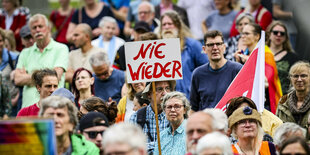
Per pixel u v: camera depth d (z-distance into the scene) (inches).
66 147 709.9
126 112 1010.7
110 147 555.8
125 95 1039.0
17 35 1521.9
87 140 744.3
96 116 766.5
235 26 1267.2
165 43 892.6
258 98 917.2
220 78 1021.8
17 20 1533.0
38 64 1144.8
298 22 1296.8
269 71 1060.5
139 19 1405.0
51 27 1542.8
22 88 1179.9
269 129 905.5
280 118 976.9
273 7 1336.1
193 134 634.8
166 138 847.1
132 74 894.4
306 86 957.8
